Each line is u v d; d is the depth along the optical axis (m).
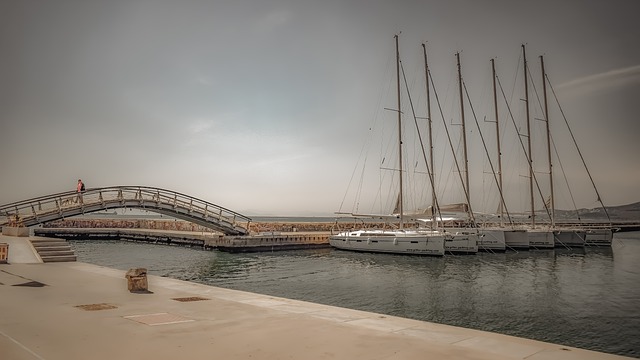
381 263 37.81
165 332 7.73
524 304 20.25
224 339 7.33
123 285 14.05
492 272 31.91
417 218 49.06
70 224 74.56
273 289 24.45
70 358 5.98
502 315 18.09
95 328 7.91
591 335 15.16
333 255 44.84
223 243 48.25
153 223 78.31
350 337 7.68
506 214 60.44
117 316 9.08
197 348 6.69
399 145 48.12
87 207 37.22
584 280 28.02
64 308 9.86
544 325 16.48
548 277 29.38
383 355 6.54
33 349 6.39
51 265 19.56
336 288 24.73
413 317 17.72
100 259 39.41
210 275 30.66
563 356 6.70
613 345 14.02
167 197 42.84
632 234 101.81
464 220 51.88
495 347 7.16
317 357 6.36
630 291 23.89
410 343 7.32
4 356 5.98
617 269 33.97
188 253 46.31
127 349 6.53
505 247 48.38
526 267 35.00
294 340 7.38
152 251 47.91
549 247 53.34
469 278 28.80
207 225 48.09
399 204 47.34
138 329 7.91
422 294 22.77
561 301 20.98
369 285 25.84
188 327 8.20
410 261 39.22
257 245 48.66
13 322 8.24
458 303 20.45
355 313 10.29
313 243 53.38
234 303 11.20
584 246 56.31
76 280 14.91
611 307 19.66
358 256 43.78
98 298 11.44
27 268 18.16
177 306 10.51
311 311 10.35
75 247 52.19
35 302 10.57
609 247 57.44
